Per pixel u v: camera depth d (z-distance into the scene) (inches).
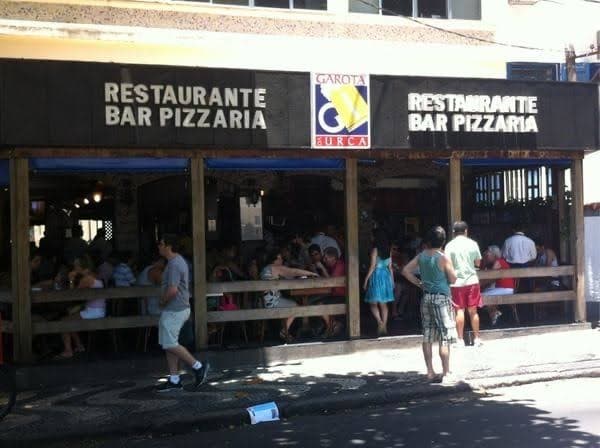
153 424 275.3
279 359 380.2
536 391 324.8
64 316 373.4
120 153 357.4
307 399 301.9
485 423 269.4
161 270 370.9
